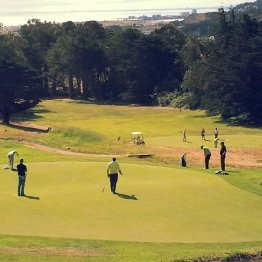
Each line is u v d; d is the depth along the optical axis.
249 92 91.75
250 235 18.92
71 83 141.38
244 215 21.55
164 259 15.47
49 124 89.50
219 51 97.50
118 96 137.50
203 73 97.00
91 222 19.83
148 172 29.31
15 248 16.56
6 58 91.94
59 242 17.38
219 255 16.05
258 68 91.69
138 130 80.12
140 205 22.14
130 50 131.50
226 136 67.94
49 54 140.62
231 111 92.88
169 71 133.50
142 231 18.98
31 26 165.00
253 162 46.81
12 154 30.27
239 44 93.62
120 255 16.02
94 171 28.66
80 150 49.34
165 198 23.48
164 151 51.22
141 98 132.00
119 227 19.38
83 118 101.00
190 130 79.88
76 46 135.00
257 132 78.56
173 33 151.38
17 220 19.75
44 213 20.73
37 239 17.61
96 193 23.77
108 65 137.88
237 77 91.81
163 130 80.06
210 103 94.38
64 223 19.59
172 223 20.08
